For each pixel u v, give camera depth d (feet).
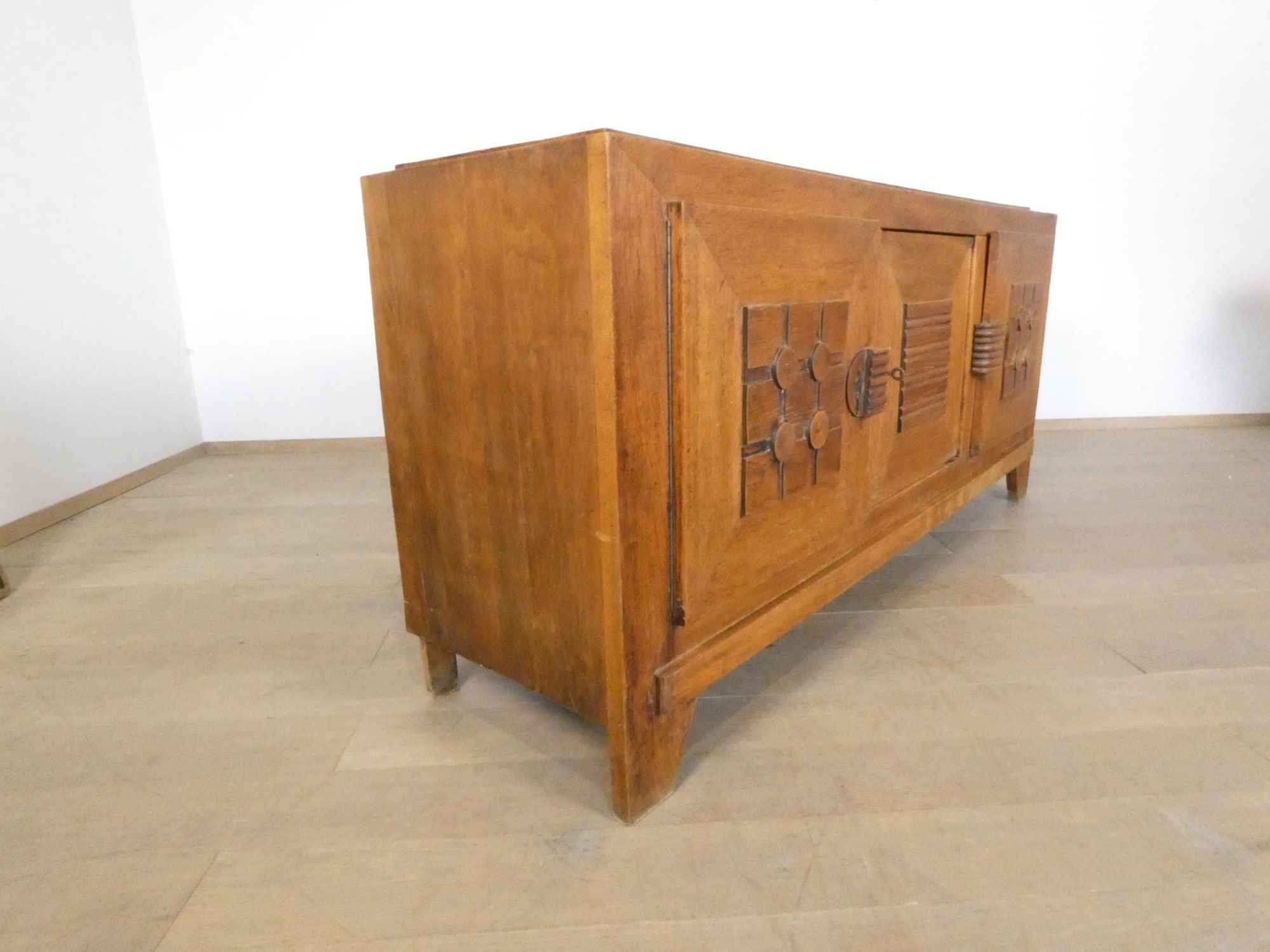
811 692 3.76
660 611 2.75
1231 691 3.70
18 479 6.54
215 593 5.15
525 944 2.32
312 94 8.80
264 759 3.30
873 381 3.69
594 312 2.35
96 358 7.65
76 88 7.49
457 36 8.75
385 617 4.75
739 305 2.80
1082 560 5.43
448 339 2.97
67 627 4.65
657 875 2.59
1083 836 2.74
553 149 2.33
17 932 2.39
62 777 3.18
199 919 2.43
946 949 2.28
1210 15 8.92
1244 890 2.48
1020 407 6.11
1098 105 9.25
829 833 2.77
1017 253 5.32
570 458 2.63
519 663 3.17
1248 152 9.38
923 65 9.11
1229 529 6.04
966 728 3.43
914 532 4.52
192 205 8.96
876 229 3.58
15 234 6.66
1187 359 10.11
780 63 9.00
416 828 2.85
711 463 2.82
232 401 9.52
